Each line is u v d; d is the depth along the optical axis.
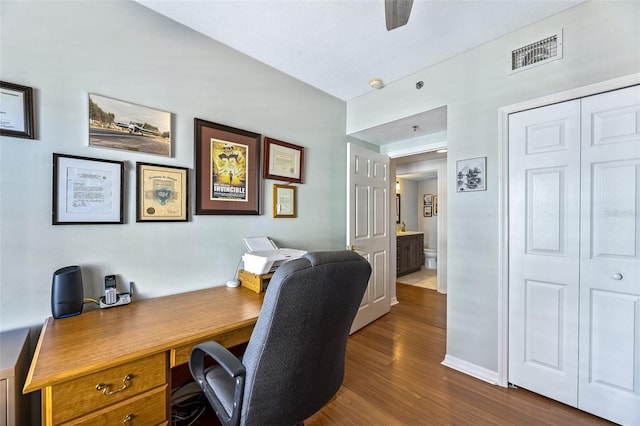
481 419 1.53
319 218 2.67
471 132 2.00
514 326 1.82
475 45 1.95
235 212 1.99
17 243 1.22
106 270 1.45
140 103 1.56
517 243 1.81
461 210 2.05
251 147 2.09
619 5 1.45
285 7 1.55
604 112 1.50
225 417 0.90
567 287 1.63
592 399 1.54
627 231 1.45
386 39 1.87
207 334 1.14
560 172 1.65
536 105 1.72
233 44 1.92
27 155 1.24
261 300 1.58
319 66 2.23
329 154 2.78
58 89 1.31
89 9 1.40
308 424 1.49
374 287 2.98
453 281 2.09
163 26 1.65
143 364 1.01
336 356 1.05
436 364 2.12
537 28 1.71
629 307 1.44
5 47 1.19
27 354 1.15
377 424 1.49
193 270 1.78
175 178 1.69
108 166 1.45
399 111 2.48
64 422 0.85
